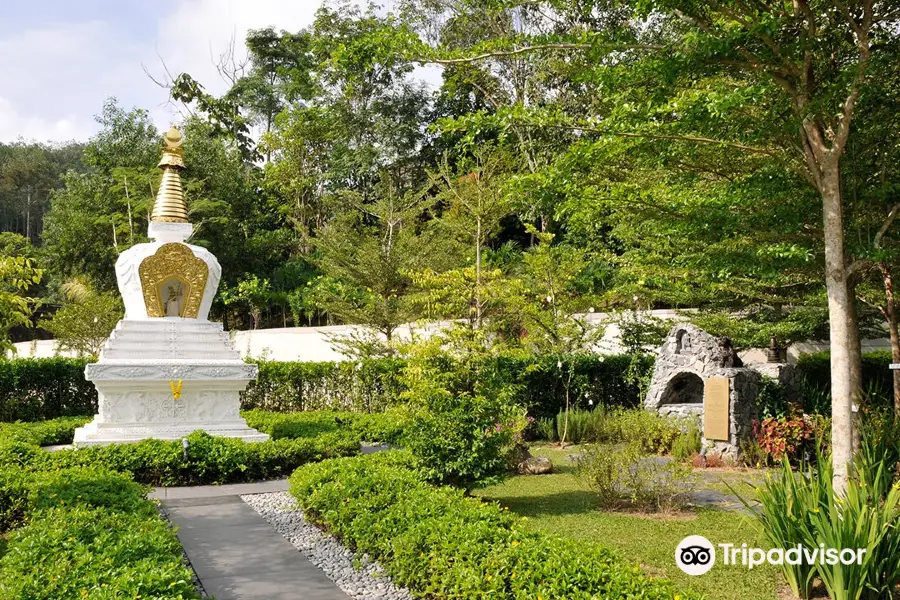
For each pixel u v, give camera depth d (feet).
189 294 43.39
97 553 17.75
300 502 27.43
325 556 22.67
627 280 64.80
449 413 28.66
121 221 107.14
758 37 22.29
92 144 117.39
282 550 23.15
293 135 115.14
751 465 39.86
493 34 83.87
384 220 85.40
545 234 56.08
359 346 69.46
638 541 23.95
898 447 26.43
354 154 116.57
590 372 56.70
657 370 47.47
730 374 41.68
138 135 115.96
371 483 25.86
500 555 17.51
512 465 36.96
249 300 105.70
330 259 80.59
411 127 116.78
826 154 23.24
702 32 23.32
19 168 191.11
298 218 122.01
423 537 19.79
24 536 19.58
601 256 59.41
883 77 26.11
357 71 28.60
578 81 26.86
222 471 34.27
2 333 38.81
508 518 21.34
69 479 26.22
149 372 39.55
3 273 37.06
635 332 59.67
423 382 29.37
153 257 42.42
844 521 17.20
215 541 24.14
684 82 27.32
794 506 18.89
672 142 25.90
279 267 116.88
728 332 52.54
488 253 84.23
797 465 39.04
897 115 27.14
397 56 25.55
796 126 22.85
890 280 35.94
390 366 58.65
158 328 41.52
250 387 59.93
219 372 41.34
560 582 15.99
